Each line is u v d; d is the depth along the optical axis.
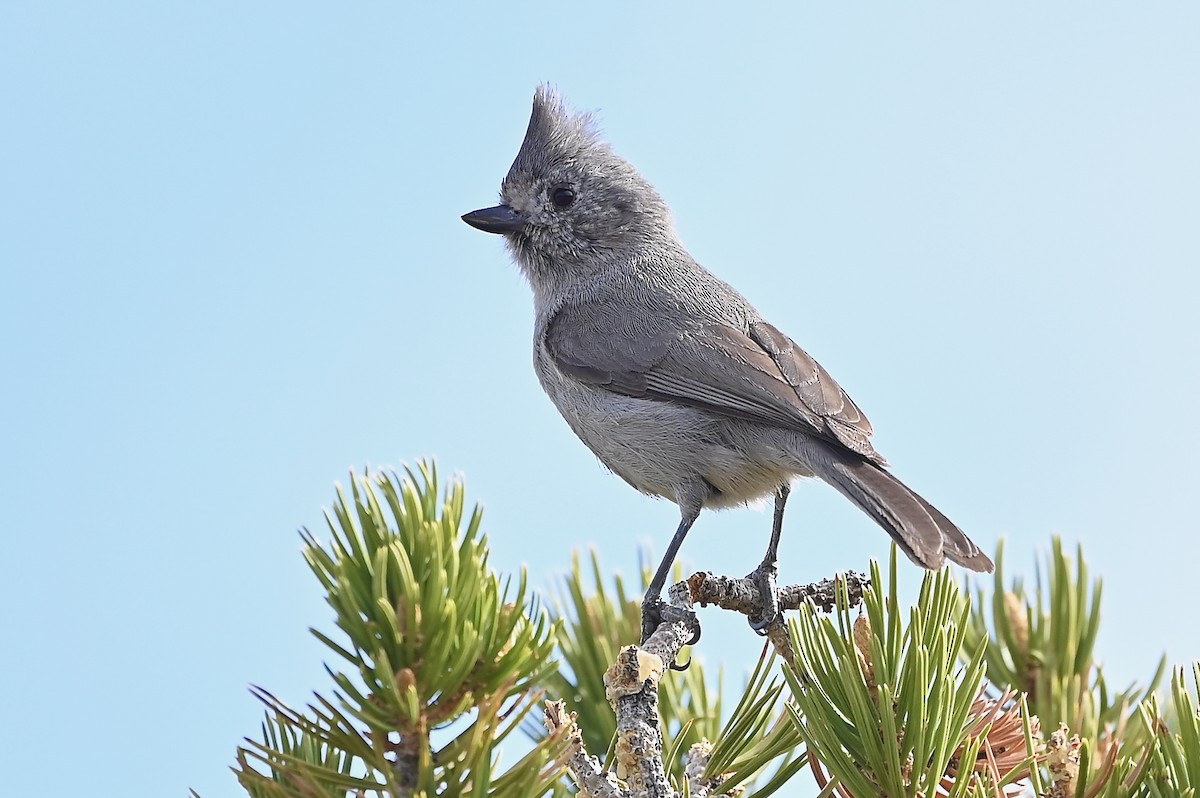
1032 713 6.20
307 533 4.70
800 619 5.16
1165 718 5.63
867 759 4.98
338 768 5.03
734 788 5.54
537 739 6.42
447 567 4.67
